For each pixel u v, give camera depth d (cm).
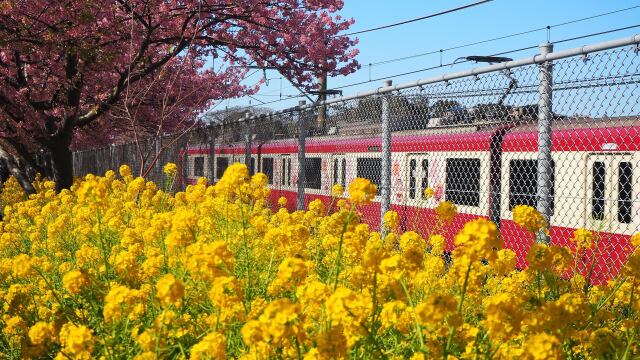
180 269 417
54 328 346
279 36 1530
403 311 323
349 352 293
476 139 1064
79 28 1314
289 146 1664
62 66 1398
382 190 857
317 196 1531
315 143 1555
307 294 289
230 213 545
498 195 1027
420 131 1195
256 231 493
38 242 669
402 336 336
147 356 314
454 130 1120
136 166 1861
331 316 276
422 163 1188
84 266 519
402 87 827
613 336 315
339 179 1462
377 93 869
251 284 430
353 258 429
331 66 1562
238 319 342
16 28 1259
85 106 1669
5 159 1644
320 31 1535
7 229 788
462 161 1095
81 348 295
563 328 284
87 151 2511
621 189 862
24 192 1537
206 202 644
